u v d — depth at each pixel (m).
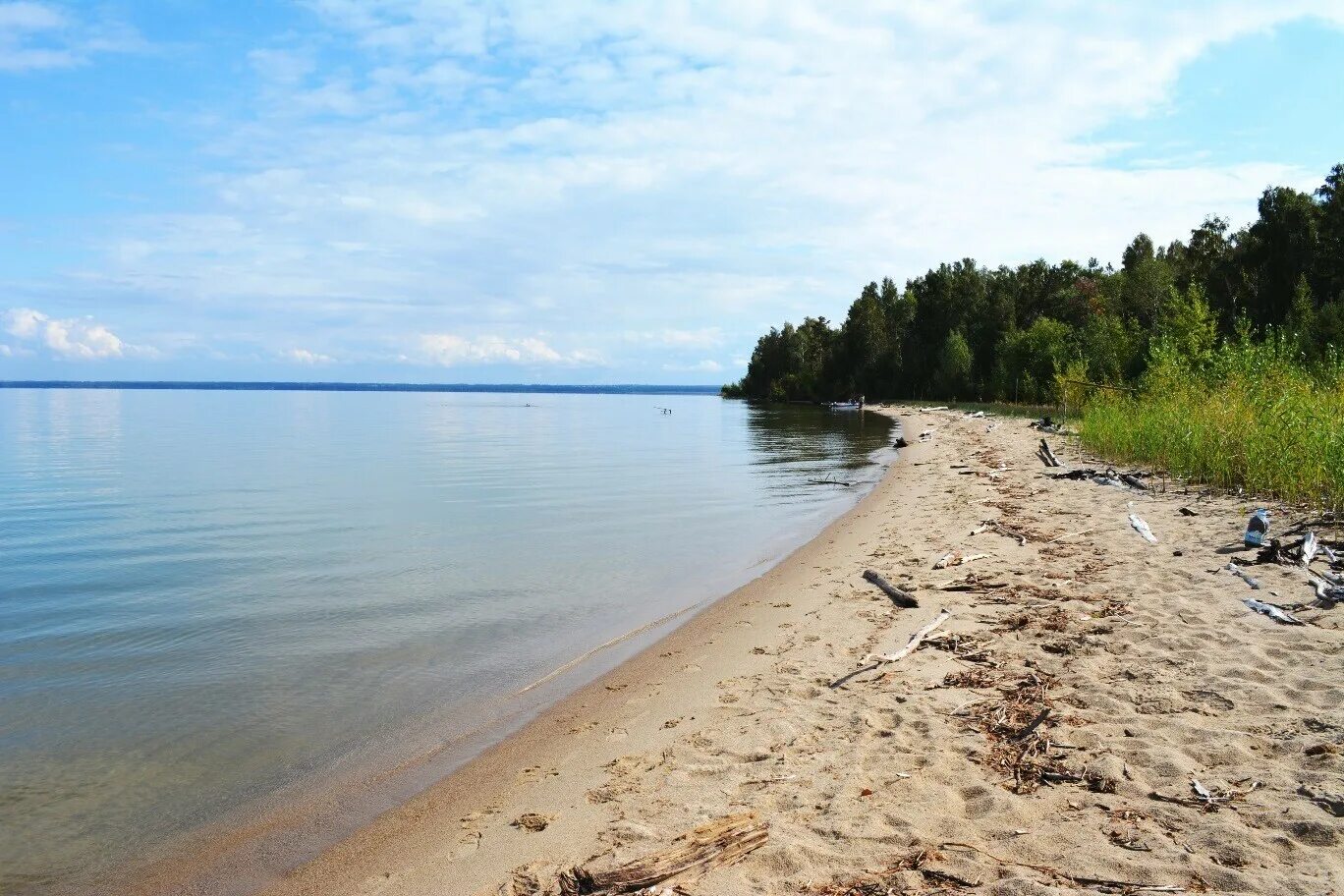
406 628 9.66
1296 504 12.70
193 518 18.66
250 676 8.02
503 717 6.94
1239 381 19.50
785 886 3.97
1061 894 3.67
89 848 5.00
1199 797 4.56
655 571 12.70
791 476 26.94
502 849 4.71
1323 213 48.06
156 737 6.62
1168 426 18.70
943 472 24.17
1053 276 81.69
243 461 35.03
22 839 5.11
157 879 4.65
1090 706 5.95
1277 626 7.31
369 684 7.81
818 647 8.13
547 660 8.48
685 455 36.62
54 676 8.05
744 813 4.58
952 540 12.99
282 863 4.78
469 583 11.98
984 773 5.09
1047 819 4.45
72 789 5.75
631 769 5.67
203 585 11.93
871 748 5.59
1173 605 8.24
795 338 126.62
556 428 65.31
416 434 57.06
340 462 34.44
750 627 9.20
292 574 12.63
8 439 49.31
